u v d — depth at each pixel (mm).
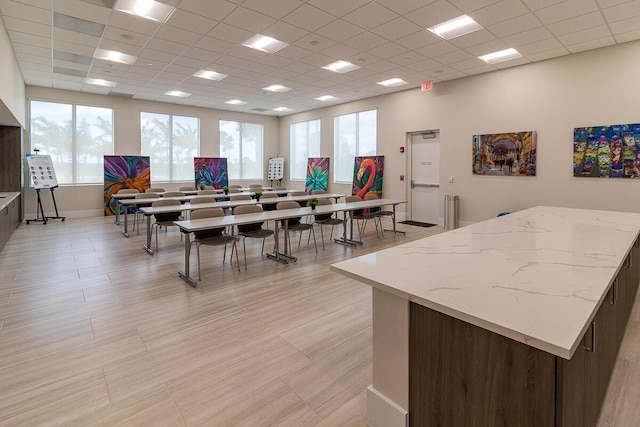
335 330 2977
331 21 4742
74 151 9203
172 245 6164
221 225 4285
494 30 5012
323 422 1898
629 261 2557
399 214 9031
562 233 2643
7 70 5266
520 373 1203
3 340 2799
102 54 6219
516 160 6809
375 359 1735
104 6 4410
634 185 5543
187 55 6203
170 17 4672
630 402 2033
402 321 1586
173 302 3592
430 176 8453
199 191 9016
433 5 4266
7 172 7965
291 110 11625
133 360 2518
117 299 3666
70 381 2268
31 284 4105
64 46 5773
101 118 9531
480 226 2961
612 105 5676
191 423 1895
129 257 5348
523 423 1207
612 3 4203
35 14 4625
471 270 1738
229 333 2926
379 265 1840
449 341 1405
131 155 9914
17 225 7742
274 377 2311
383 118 9242
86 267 4801
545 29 4980
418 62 6500
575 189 6137
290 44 5621
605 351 1785
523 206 6797
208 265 4957
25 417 1938
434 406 1488
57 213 8680
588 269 1731
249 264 5020
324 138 11055
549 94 6332
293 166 12492
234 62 6562
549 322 1153
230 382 2256
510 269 1746
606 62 5691
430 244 2316
